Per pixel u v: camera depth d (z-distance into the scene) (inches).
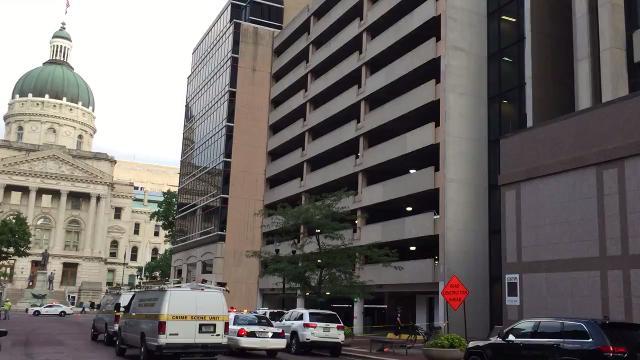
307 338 925.8
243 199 2159.2
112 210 4835.1
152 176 6284.5
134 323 759.7
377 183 1604.3
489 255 1280.8
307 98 1993.1
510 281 928.9
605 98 992.9
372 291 1533.0
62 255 4293.8
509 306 923.4
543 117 1217.4
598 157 802.8
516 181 941.2
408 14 1515.7
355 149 1811.0
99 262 4414.4
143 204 5275.6
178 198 2763.3
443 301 1224.8
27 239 3179.1
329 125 1913.1
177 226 2719.0
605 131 805.2
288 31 2215.8
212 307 696.4
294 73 2110.0
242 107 2219.5
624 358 465.1
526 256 905.5
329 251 1295.5
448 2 1360.7
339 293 1258.0
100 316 1047.0
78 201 4493.1
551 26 1267.2
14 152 4557.1
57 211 4382.4
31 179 4249.5
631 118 771.4
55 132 5113.2
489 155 1322.6
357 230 1573.6
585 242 809.5
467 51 1354.6
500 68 1325.0
